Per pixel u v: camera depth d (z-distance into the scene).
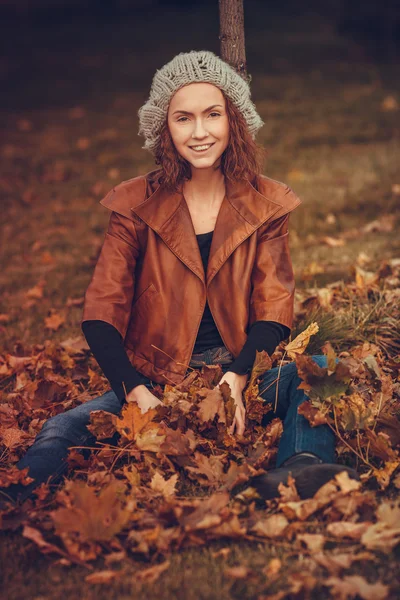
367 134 8.88
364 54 13.47
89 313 2.76
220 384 2.65
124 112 11.00
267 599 1.93
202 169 2.82
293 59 13.25
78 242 6.35
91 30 17.12
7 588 2.07
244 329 2.82
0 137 10.16
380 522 2.18
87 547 2.21
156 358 2.84
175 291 2.81
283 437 2.53
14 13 18.91
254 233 2.84
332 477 2.28
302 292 4.33
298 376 2.73
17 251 6.18
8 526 2.31
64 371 3.82
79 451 2.69
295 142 8.86
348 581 1.96
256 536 2.23
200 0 18.50
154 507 2.40
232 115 2.78
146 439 2.58
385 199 6.45
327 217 6.22
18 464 2.61
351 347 3.53
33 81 13.23
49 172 8.60
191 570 2.08
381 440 2.51
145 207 2.81
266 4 18.09
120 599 1.99
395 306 3.88
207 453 2.72
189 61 2.71
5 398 3.53
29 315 4.68
